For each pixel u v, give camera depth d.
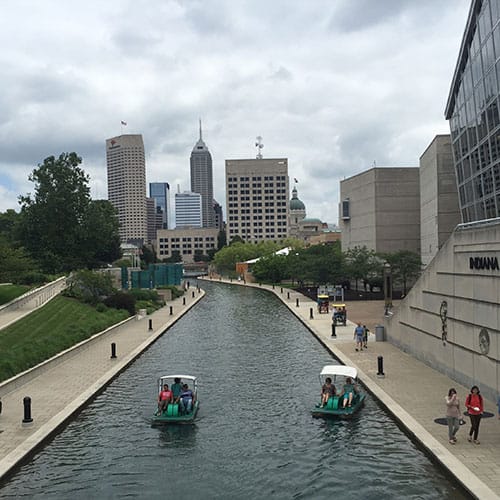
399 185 83.38
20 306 51.19
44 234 71.50
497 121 30.88
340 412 22.89
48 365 32.16
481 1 32.78
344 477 17.36
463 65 37.59
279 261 119.81
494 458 16.92
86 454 19.78
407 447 19.33
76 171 72.50
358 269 75.81
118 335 47.25
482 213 35.12
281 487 16.94
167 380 30.69
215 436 21.42
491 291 22.48
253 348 40.75
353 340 41.03
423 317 31.67
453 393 18.36
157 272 103.31
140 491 16.89
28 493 16.84
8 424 21.97
